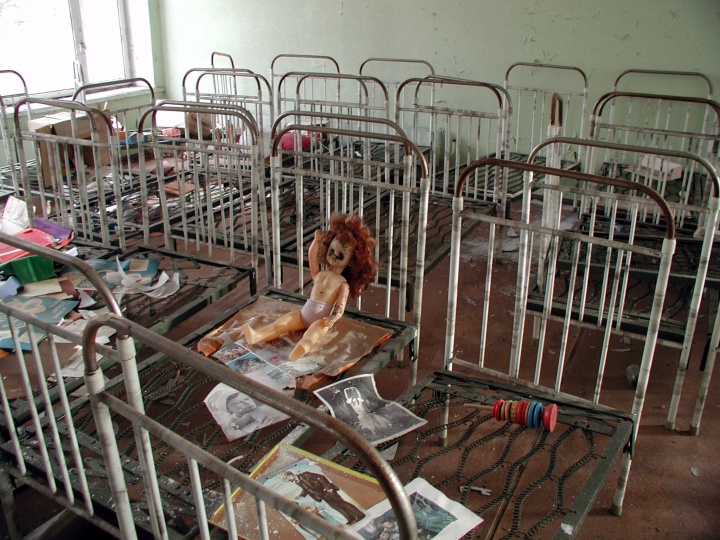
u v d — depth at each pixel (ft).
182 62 20.51
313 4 17.99
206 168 9.79
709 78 14.03
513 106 16.35
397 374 8.96
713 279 8.55
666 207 5.51
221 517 4.90
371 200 13.00
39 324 4.70
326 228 8.73
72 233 10.73
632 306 8.26
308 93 19.15
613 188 12.18
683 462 7.29
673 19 13.96
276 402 3.27
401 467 5.84
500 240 12.69
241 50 19.57
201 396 7.43
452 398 6.54
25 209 11.28
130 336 3.83
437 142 17.28
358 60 17.98
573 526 4.80
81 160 10.30
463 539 4.93
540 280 8.72
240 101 16.10
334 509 4.94
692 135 10.58
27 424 6.09
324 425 3.10
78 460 5.02
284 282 11.60
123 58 20.20
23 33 16.87
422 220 7.32
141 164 10.07
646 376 6.01
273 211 8.43
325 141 16.42
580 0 14.71
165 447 6.06
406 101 17.65
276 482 5.23
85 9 18.39
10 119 15.72
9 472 5.76
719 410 8.23
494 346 9.73
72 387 6.62
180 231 11.50
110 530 5.16
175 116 18.12
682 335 7.32
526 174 7.00
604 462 5.46
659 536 6.28
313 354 7.08
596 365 9.23
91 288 8.87
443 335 10.04
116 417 6.45
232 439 5.97
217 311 10.74
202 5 19.52
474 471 6.72
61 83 18.19
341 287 7.52
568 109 15.71
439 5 16.34
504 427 6.12
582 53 15.14
